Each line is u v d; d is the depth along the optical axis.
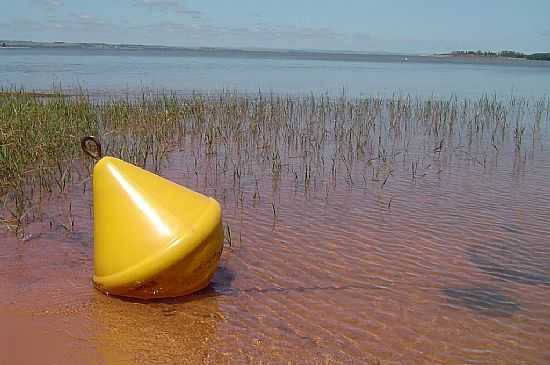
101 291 2.63
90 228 3.54
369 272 2.96
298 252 3.21
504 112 8.84
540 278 2.93
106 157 2.65
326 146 6.32
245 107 8.73
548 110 9.84
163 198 2.58
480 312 2.57
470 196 4.38
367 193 4.45
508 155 5.98
